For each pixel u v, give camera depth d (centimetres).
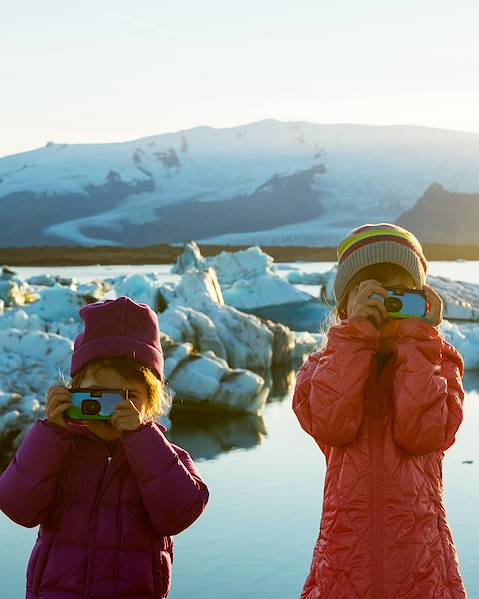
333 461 248
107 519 239
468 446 807
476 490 666
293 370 1412
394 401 242
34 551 245
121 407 236
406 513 239
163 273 5278
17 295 2552
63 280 3666
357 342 242
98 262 10106
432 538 241
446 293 2203
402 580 236
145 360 248
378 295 244
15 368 948
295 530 587
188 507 239
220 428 938
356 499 240
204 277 1712
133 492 241
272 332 1462
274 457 798
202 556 540
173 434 910
